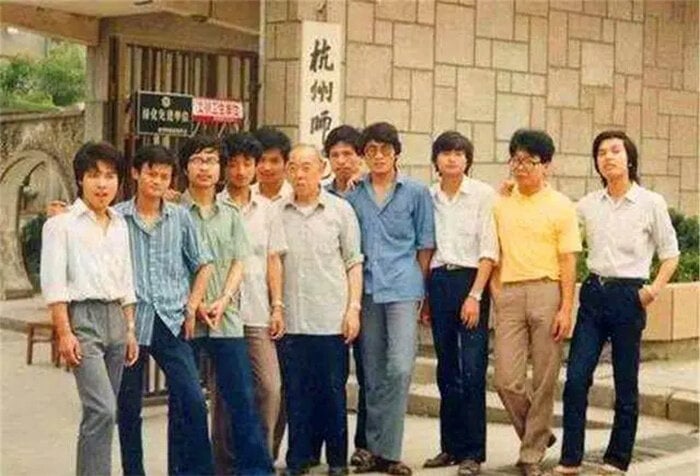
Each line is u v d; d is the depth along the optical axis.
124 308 5.93
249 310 6.48
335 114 9.59
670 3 12.88
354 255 6.72
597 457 7.16
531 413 6.72
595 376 8.84
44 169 17.91
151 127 9.02
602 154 6.64
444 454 7.03
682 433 7.94
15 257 17.17
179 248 6.18
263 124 9.78
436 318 6.93
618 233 6.60
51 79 21.89
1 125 17.31
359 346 6.90
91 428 5.75
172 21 11.11
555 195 6.68
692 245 11.73
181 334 6.17
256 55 9.79
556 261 6.64
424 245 6.88
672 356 9.70
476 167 11.13
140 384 6.23
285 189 6.77
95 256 5.79
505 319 6.70
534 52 11.56
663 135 12.88
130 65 10.09
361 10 10.19
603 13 12.19
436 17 10.74
